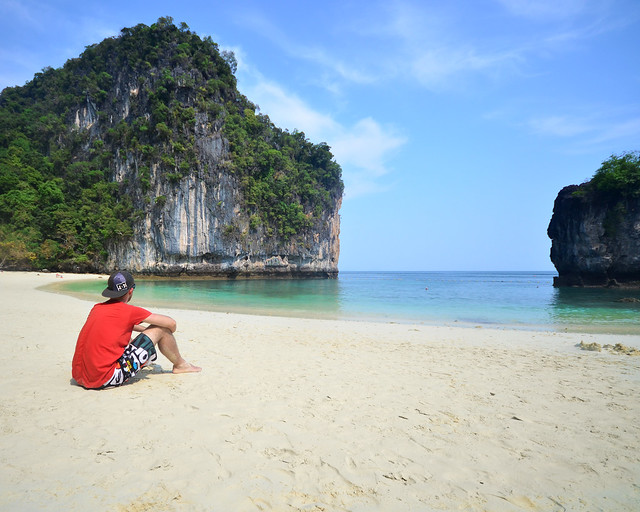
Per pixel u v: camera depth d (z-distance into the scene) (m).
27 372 5.37
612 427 3.86
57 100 85.75
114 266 65.50
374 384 5.34
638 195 43.38
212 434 3.47
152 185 65.31
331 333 10.99
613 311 20.78
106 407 4.04
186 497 2.49
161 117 65.19
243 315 16.06
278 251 77.94
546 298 31.00
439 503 2.50
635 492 2.66
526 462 3.10
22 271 57.72
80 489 2.51
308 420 3.89
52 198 67.31
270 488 2.63
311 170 92.12
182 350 7.55
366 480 2.78
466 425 3.87
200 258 67.31
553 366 6.82
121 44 78.44
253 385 5.09
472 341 10.06
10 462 2.83
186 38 76.19
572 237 49.22
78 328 9.77
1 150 74.75
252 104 87.75
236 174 70.19
